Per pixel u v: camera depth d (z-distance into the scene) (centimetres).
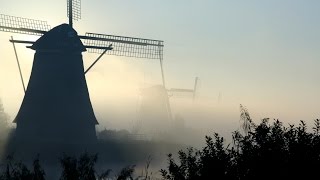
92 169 1967
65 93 7006
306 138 1155
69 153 6419
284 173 1131
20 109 7069
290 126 1199
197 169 1216
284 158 1150
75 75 7100
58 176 3155
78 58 7144
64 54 7056
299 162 1133
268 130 1189
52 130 6894
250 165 1157
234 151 1202
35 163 2041
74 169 1939
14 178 1989
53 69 7044
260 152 1159
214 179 1173
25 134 6912
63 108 6981
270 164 1141
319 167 1124
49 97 6988
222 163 1178
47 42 7044
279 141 1169
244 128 1232
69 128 6962
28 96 7081
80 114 7050
